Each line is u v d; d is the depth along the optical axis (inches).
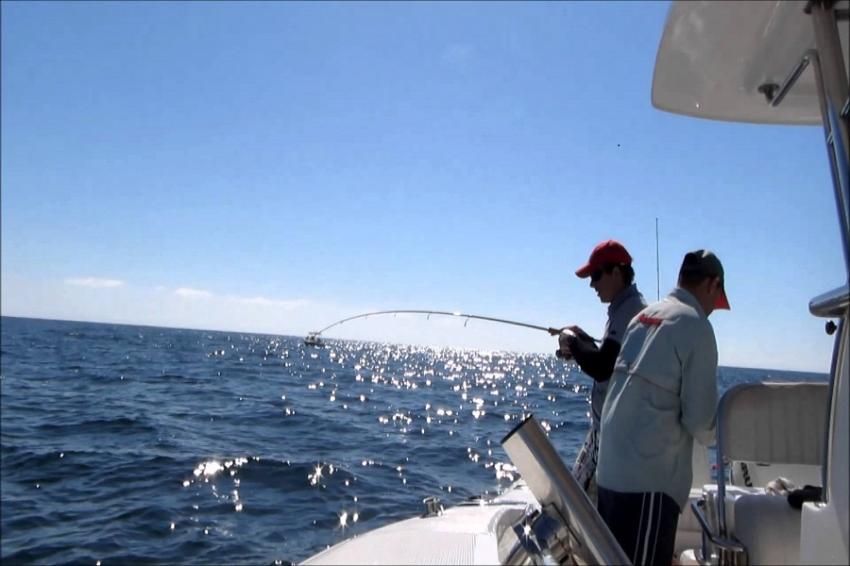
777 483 78.1
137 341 2220.7
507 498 103.2
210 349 1980.8
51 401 581.9
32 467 326.6
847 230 50.4
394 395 794.2
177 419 501.4
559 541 59.3
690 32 63.9
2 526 235.8
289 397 708.7
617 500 77.4
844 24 56.6
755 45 64.4
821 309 53.2
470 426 521.7
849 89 53.1
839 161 51.9
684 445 77.9
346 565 58.4
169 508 260.4
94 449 371.2
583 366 100.7
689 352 75.7
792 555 62.1
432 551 61.5
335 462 350.9
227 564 203.2
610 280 105.2
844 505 46.6
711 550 69.5
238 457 355.6
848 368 48.3
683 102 76.0
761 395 70.6
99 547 216.1
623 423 78.1
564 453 346.6
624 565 55.5
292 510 261.7
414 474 331.0
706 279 81.6
